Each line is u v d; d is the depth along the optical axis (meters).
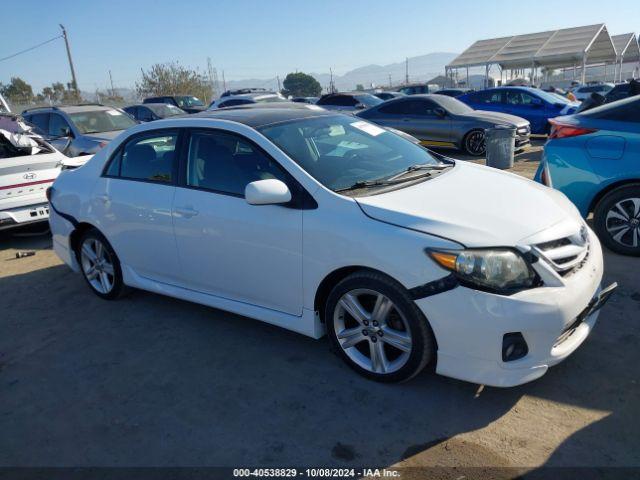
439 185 3.44
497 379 2.77
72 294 5.07
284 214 3.31
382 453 2.67
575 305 2.82
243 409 3.10
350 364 3.31
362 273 3.05
